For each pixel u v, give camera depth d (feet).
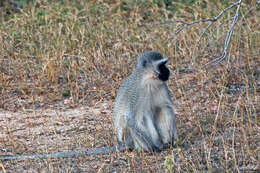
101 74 73.67
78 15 100.94
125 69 74.08
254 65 71.67
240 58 75.00
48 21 95.25
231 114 55.93
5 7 108.58
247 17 88.69
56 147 49.80
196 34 83.10
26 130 55.36
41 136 53.26
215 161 43.65
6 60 80.53
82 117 59.06
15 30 92.17
